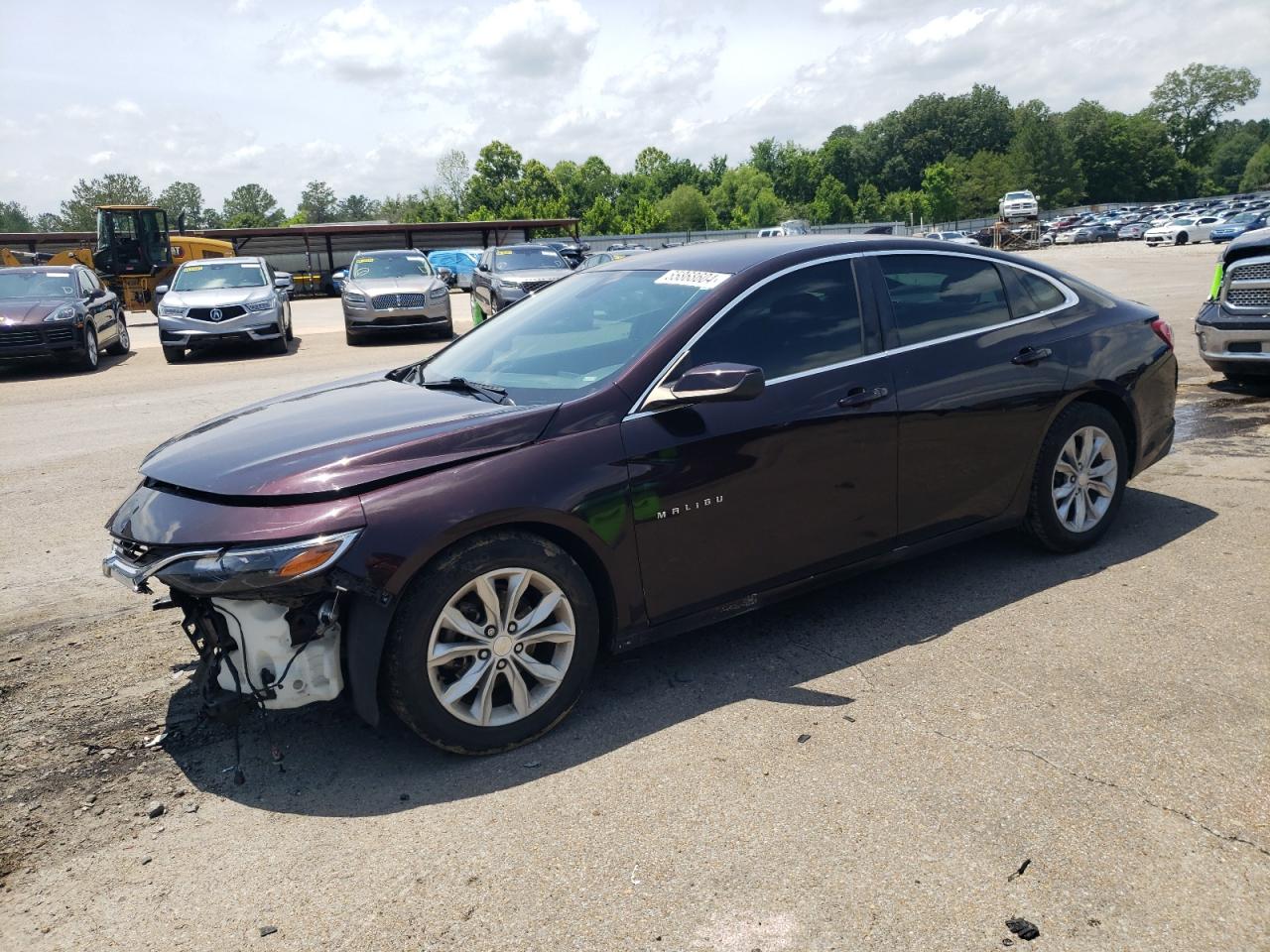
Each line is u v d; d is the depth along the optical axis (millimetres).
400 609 2912
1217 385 8852
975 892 2352
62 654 4031
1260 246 7852
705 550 3445
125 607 4578
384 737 3279
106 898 2496
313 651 2920
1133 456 4809
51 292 14766
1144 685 3324
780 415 3547
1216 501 5344
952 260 4262
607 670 3691
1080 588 4211
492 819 2758
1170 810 2631
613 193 127125
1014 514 4375
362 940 2297
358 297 16641
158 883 2551
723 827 2658
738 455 3451
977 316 4238
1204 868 2400
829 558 3781
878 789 2793
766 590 3646
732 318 3592
